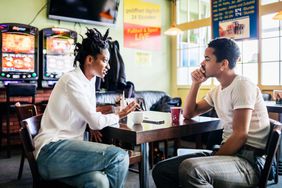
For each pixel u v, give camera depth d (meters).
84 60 1.69
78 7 4.94
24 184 2.81
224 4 5.40
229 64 1.55
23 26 4.39
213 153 1.60
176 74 6.48
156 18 6.25
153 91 5.87
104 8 5.25
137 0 5.91
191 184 1.27
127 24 5.77
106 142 1.73
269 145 1.33
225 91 1.56
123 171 1.41
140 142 1.41
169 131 1.54
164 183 1.60
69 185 1.41
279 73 4.75
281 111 2.80
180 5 6.38
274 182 2.74
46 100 4.55
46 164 1.42
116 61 4.96
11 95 3.88
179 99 5.66
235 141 1.40
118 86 5.04
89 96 1.67
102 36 1.74
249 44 5.10
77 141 1.49
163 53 6.41
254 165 1.40
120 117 1.68
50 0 4.66
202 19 5.85
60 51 4.72
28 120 1.56
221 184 1.31
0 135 4.30
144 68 6.08
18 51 4.36
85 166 1.37
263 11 4.89
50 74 4.62
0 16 4.35
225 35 5.40
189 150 1.95
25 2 4.56
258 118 1.49
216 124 1.82
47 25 4.80
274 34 4.79
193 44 6.11
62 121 1.58
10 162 3.61
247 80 1.50
